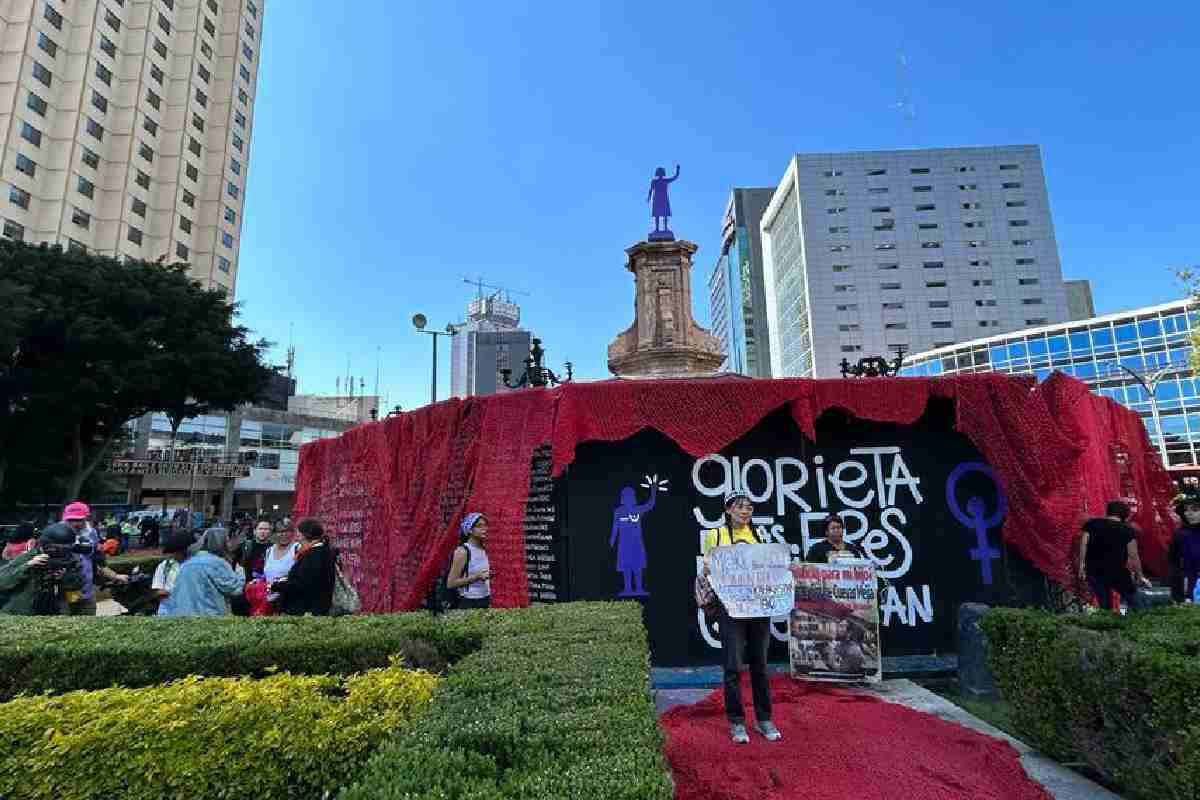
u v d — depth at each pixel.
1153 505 9.40
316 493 11.62
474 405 7.66
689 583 6.57
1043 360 51.59
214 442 53.62
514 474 6.96
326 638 4.04
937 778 3.70
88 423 30.73
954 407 6.93
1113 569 6.15
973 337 83.50
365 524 9.45
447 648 4.02
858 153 88.12
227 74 64.06
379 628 4.20
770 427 6.91
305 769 2.77
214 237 60.91
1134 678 3.34
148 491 48.81
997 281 84.88
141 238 55.03
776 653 6.41
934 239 85.81
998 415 6.77
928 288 84.62
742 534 4.55
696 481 6.77
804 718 4.68
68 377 26.30
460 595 6.00
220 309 32.12
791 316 93.75
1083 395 7.55
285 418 58.97
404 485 8.55
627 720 2.43
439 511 7.69
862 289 84.25
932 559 6.70
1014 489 6.60
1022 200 87.12
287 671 3.77
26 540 8.35
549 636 3.80
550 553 6.80
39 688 3.82
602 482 6.80
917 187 87.25
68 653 3.87
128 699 3.04
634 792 1.89
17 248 27.23
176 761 2.73
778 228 100.50
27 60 47.97
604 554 6.66
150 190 56.38
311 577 5.52
